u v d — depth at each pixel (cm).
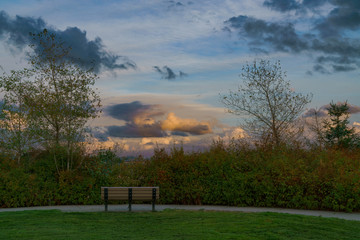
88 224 856
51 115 1394
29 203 1248
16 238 689
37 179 1316
